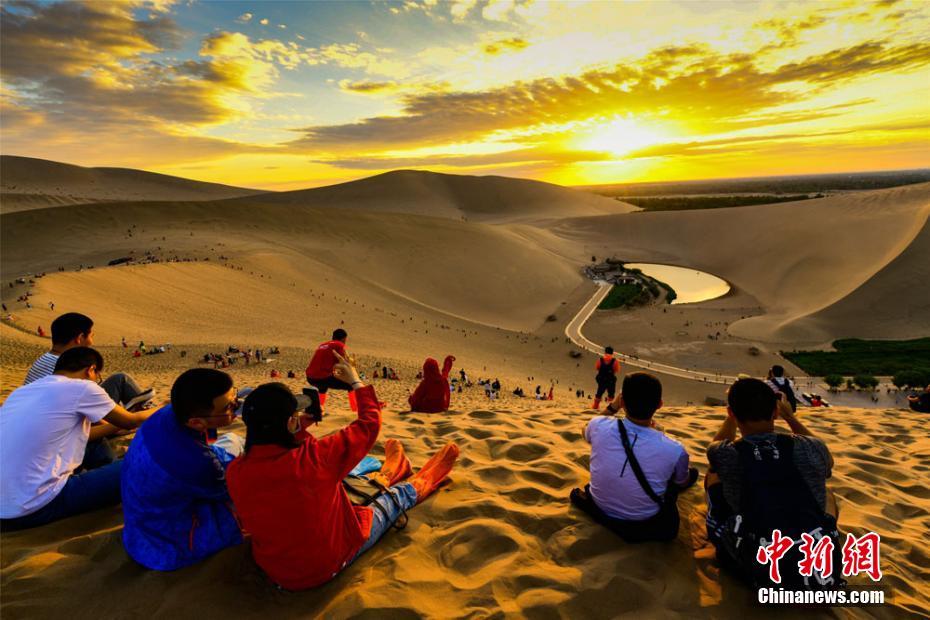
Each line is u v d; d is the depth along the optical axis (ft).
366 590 8.26
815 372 210.79
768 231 550.77
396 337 208.64
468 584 8.59
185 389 8.38
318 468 7.81
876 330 274.98
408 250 430.61
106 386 12.83
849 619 8.02
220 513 9.29
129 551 8.70
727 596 8.48
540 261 474.08
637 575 8.95
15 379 36.45
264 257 292.20
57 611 7.85
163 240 337.72
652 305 361.71
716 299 393.91
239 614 7.83
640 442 9.84
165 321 159.02
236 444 10.92
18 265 282.36
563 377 197.77
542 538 10.02
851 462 16.29
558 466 13.44
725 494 8.58
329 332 187.32
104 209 403.75
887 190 565.12
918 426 23.53
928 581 9.40
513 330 289.94
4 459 9.28
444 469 12.10
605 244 639.35
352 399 8.91
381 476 11.64
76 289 162.20
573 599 8.21
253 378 82.79
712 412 27.94
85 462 11.57
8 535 9.53
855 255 418.31
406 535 10.00
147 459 8.62
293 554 7.91
